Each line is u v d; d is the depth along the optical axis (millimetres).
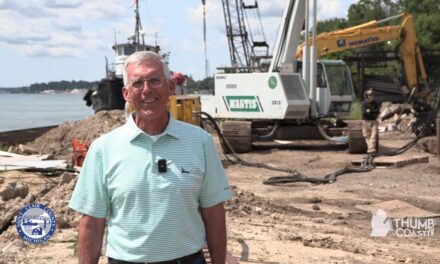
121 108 33719
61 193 9984
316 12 21656
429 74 53594
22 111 96188
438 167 16938
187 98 16641
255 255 7730
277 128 21984
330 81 23031
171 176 3625
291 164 18406
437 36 62500
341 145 21906
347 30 28688
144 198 3600
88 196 3703
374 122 20172
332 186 14539
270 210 11195
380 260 8039
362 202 12531
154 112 3627
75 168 13516
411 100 30375
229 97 22781
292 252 8070
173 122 3734
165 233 3598
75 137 23094
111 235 3689
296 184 14883
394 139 26188
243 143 20828
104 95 33750
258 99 22000
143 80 3604
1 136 24453
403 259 8125
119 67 35562
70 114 82688
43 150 22141
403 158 18016
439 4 76125
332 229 9891
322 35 28578
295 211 11422
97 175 3695
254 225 9703
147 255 3594
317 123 21859
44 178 12719
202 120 20344
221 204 3855
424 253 8602
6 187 10383
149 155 3643
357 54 42188
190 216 3689
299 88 21531
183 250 3648
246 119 22484
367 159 17609
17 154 18219
